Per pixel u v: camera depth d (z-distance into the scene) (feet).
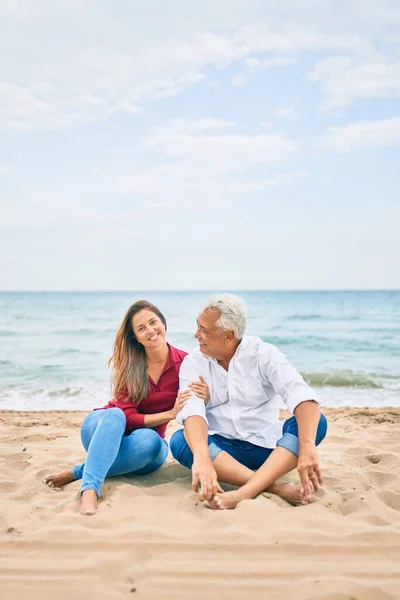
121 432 12.28
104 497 11.85
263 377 12.50
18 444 18.06
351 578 8.38
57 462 15.17
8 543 9.42
